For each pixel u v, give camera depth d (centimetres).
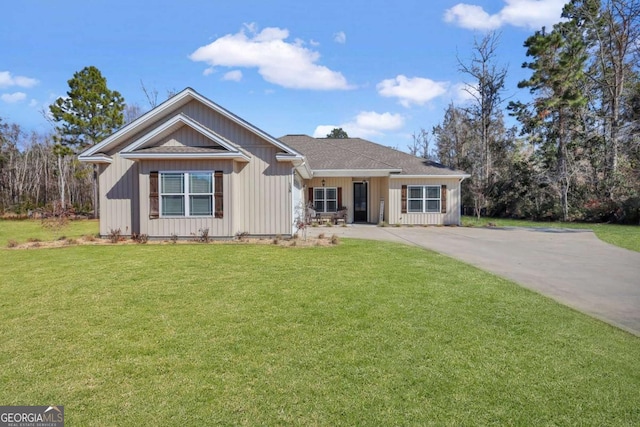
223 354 370
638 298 586
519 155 2753
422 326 449
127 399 289
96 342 400
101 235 1341
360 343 397
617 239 1335
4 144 3750
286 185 1323
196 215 1240
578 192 2347
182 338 411
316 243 1172
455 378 324
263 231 1328
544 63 2419
